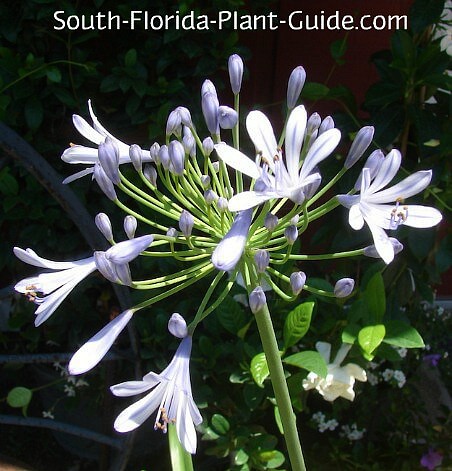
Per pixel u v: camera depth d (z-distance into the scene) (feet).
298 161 0.73
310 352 1.31
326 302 1.55
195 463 1.86
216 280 0.80
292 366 1.50
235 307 1.44
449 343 2.12
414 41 1.66
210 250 0.80
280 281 1.48
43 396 2.00
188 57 1.69
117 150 0.75
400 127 1.62
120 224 1.72
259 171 0.68
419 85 1.63
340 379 1.38
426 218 0.77
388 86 1.63
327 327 1.50
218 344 1.52
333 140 0.71
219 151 0.68
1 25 1.58
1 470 1.40
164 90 1.65
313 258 0.80
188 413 0.71
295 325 1.28
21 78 1.56
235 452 1.48
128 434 1.46
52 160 1.72
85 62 1.63
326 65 2.07
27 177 1.67
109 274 0.72
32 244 1.79
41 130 1.70
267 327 0.83
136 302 1.63
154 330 1.59
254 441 1.45
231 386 1.60
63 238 1.76
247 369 1.45
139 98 1.65
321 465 1.76
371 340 1.30
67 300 1.76
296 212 0.74
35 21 1.60
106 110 1.70
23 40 1.62
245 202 0.66
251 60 2.01
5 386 2.21
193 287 1.64
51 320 1.76
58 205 1.71
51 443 2.09
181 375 0.73
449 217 1.64
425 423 1.80
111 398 1.63
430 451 1.73
